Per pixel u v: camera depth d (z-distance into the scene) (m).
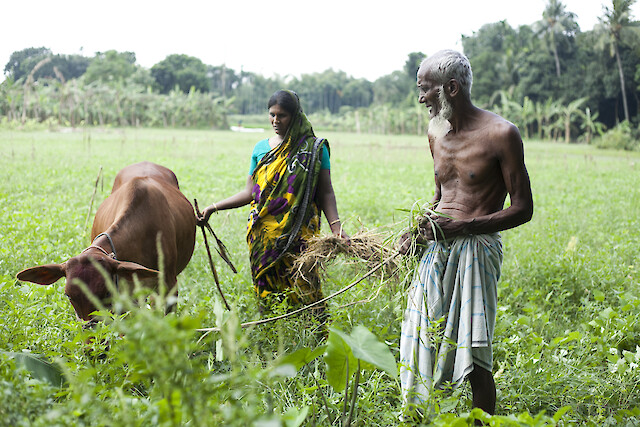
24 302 3.87
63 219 7.41
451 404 2.85
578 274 5.59
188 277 5.50
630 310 4.50
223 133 50.25
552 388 3.49
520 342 4.05
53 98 52.66
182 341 1.75
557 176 17.08
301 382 3.36
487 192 3.18
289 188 4.29
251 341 3.79
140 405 2.24
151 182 4.32
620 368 3.56
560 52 62.44
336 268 5.06
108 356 2.73
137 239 3.87
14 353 2.86
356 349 2.53
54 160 15.27
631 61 51.97
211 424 1.92
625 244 6.84
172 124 62.44
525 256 6.43
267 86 121.31
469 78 3.18
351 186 12.40
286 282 4.33
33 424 2.07
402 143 38.69
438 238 3.15
